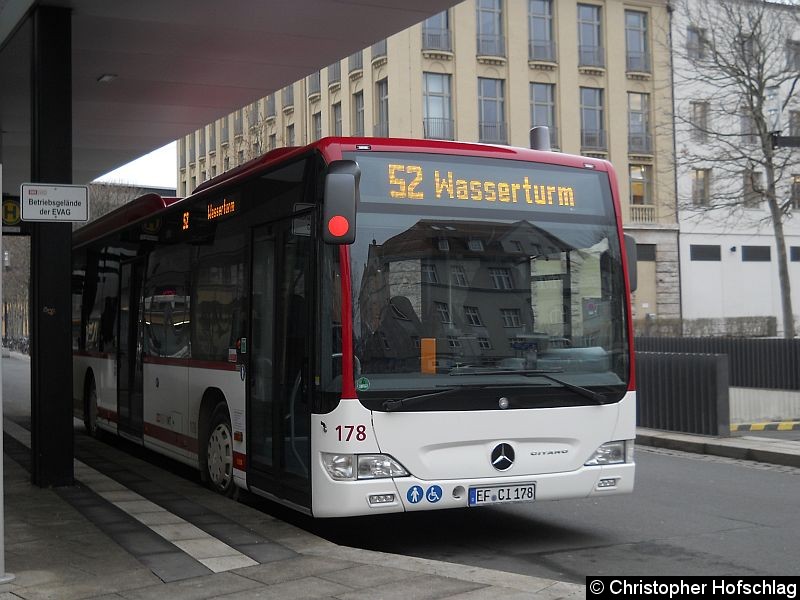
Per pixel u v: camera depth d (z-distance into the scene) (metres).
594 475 7.65
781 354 21.28
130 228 13.11
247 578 6.40
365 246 7.14
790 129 30.48
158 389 11.45
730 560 7.19
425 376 7.14
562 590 6.04
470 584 6.17
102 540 7.53
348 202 6.76
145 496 9.66
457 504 7.16
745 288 47.50
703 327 42.84
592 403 7.69
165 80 13.76
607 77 44.53
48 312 9.98
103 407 14.27
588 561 7.20
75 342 16.34
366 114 41.50
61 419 10.02
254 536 7.70
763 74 29.19
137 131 17.31
